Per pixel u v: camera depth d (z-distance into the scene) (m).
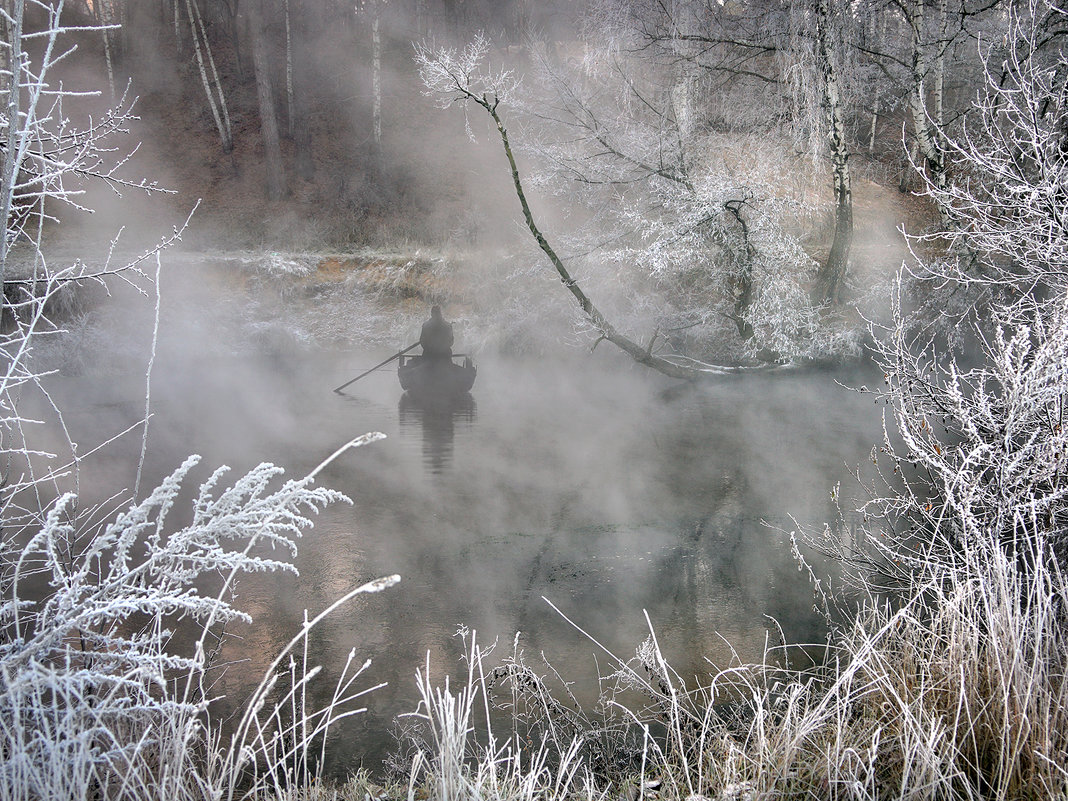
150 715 2.48
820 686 3.89
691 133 16.80
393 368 18.53
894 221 22.14
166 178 30.88
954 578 3.24
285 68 38.59
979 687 2.79
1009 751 2.45
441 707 2.55
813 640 5.07
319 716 4.30
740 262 15.98
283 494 2.30
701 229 15.45
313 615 5.80
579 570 6.66
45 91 2.54
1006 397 3.63
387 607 5.93
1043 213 4.44
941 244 16.12
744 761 2.73
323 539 7.53
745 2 17.33
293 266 22.86
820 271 17.25
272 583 6.45
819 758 2.60
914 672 3.05
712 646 5.12
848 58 16.59
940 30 14.88
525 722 4.14
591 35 17.67
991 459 3.57
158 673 2.30
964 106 15.34
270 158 29.70
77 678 2.05
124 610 2.21
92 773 2.05
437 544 7.32
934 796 2.34
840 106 16.20
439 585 6.34
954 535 3.90
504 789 2.56
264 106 29.56
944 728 2.48
